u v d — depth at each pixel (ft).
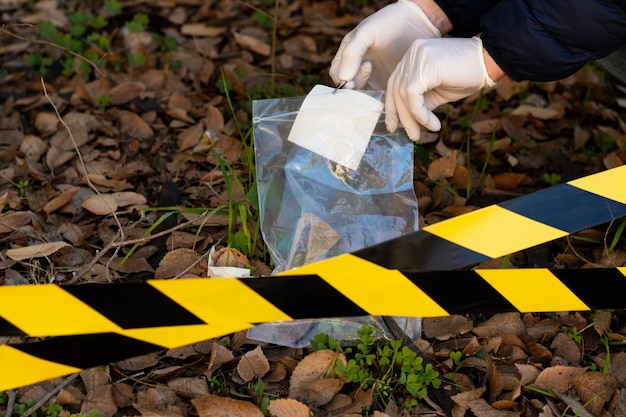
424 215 9.83
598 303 8.31
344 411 8.26
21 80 11.27
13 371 7.82
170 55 11.69
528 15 8.46
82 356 7.86
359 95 8.70
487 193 10.14
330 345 8.50
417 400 8.41
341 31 12.31
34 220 9.55
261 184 8.79
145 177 10.16
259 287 7.80
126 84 11.05
